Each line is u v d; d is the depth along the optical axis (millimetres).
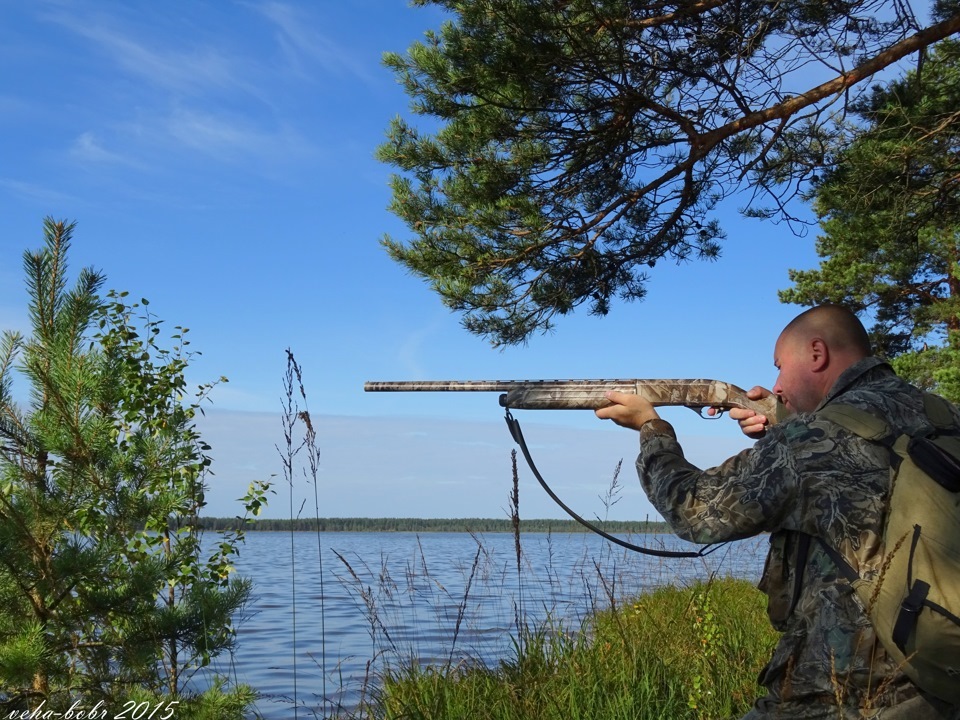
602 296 9992
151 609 5148
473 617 6465
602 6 7371
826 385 2639
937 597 2008
